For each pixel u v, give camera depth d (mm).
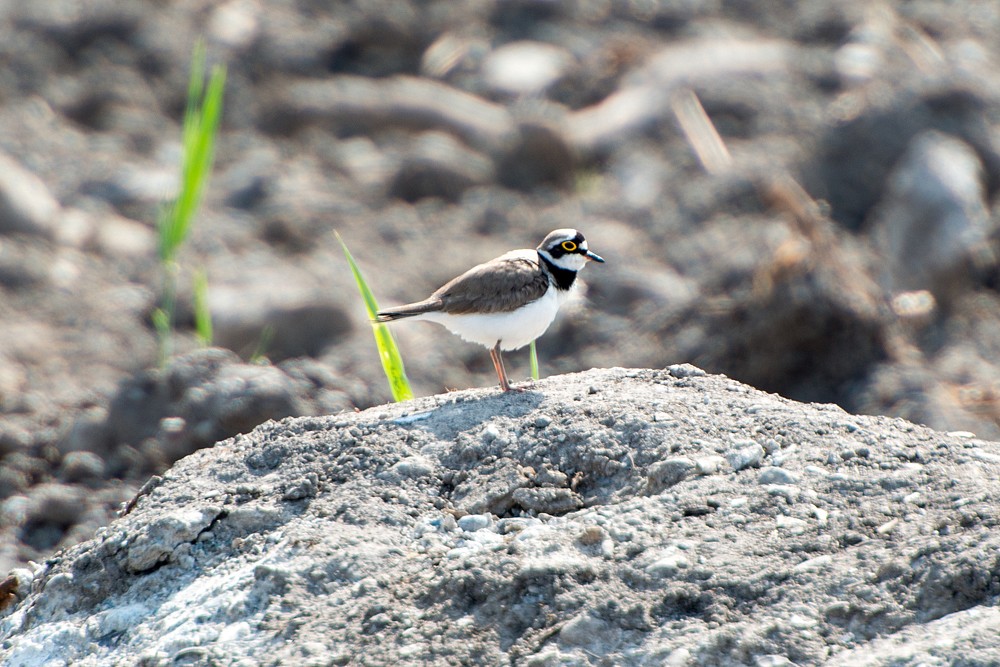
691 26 26641
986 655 5344
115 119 23000
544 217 20047
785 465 6848
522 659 5805
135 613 6555
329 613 6156
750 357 14930
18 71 24094
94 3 26859
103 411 13500
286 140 22875
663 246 18578
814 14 26812
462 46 25562
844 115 20594
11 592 7469
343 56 25859
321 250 18812
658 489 6844
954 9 26953
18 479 12586
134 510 7254
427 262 18469
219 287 16922
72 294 17656
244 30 26031
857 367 14797
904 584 5832
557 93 24062
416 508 6941
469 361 16047
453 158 21594
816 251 15539
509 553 6344
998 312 16828
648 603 5953
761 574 6008
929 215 17609
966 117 19531
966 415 13969
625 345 15883
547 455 7172
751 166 20219
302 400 13055
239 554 6730
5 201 18812
